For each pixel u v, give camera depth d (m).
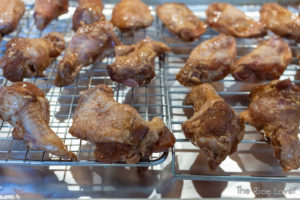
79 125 0.34
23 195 0.34
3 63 0.39
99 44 0.41
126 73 0.38
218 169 0.36
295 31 0.45
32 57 0.39
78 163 0.33
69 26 0.49
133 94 0.42
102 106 0.34
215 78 0.41
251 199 0.31
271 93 0.37
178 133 0.38
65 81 0.39
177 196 0.34
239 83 0.43
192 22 0.46
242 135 0.35
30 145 0.34
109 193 0.34
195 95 0.38
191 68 0.40
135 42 0.47
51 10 0.45
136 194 0.34
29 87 0.35
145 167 0.36
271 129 0.35
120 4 0.47
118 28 0.46
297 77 0.44
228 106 0.34
